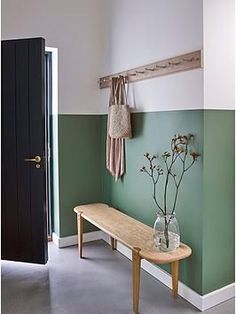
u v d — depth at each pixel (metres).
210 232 2.40
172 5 2.55
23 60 2.96
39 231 3.06
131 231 2.69
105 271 3.02
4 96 3.04
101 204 3.63
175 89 2.56
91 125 3.73
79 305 2.46
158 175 2.81
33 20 3.33
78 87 3.61
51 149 3.74
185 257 2.29
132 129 3.15
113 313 2.36
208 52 2.29
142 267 3.04
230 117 2.43
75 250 3.54
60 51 3.48
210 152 2.35
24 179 3.06
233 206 2.50
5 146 3.09
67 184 3.64
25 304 2.47
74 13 3.52
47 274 2.96
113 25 3.44
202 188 2.35
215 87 2.34
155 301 2.51
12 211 3.12
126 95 3.21
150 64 2.82
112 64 3.49
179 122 2.53
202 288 2.39
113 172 3.42
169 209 2.69
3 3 3.18
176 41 2.53
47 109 3.68
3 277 2.90
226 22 2.36
